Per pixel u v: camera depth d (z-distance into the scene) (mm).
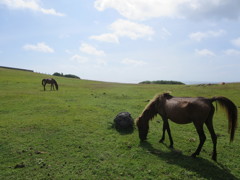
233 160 6672
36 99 16344
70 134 8578
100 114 12156
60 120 10516
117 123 9531
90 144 7574
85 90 26328
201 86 32594
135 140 8180
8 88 24500
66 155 6641
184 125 10742
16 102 15023
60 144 7516
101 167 5883
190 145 7879
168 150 7324
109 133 8945
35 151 6816
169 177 5461
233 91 25406
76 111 12703
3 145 7270
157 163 6250
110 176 5441
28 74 52094
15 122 9953
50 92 21984
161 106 7602
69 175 5453
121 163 6176
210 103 6410
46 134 8500
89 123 10195
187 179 5395
